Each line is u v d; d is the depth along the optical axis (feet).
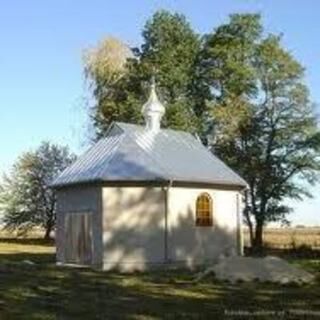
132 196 116.47
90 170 120.37
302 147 205.36
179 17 211.41
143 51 210.79
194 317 61.52
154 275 102.53
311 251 160.76
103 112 202.90
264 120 207.31
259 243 202.69
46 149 279.28
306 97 205.87
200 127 200.64
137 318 61.31
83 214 120.88
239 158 204.44
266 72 207.10
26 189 276.62
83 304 70.03
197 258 120.37
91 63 205.26
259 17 210.18
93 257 116.78
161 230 117.29
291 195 205.67
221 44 208.54
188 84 206.80
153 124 130.72
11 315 62.80
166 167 119.65
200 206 121.80
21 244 234.17
